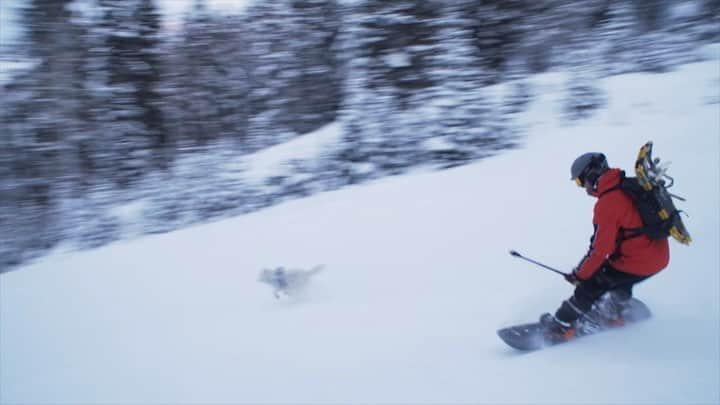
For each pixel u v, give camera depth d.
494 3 12.34
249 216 7.42
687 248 3.89
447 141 9.89
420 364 3.01
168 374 3.45
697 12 13.05
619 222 2.83
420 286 4.20
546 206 5.38
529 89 10.59
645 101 8.91
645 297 3.38
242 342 3.76
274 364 3.33
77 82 15.40
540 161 7.06
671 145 6.34
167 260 6.04
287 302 4.40
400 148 10.30
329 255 5.34
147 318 4.58
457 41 11.40
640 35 12.79
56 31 15.02
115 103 15.94
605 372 2.62
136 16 16.41
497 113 9.92
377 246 5.32
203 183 12.12
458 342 3.22
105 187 14.31
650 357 2.70
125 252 6.58
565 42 12.98
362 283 4.50
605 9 13.23
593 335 3.06
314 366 3.22
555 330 3.04
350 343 3.45
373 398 2.73
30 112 14.51
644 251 2.83
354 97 11.54
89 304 5.12
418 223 5.73
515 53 12.73
